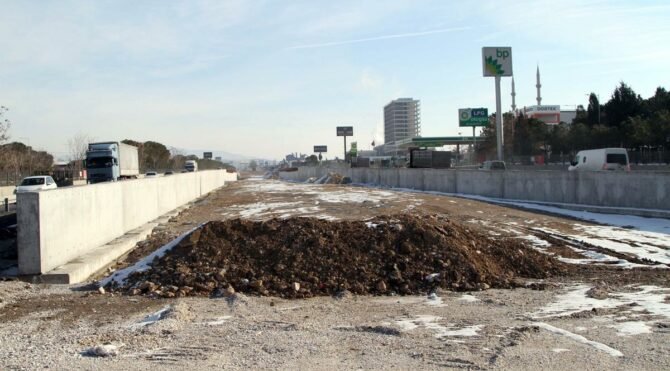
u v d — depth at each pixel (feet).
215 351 21.99
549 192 84.94
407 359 20.65
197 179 138.72
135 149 174.40
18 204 39.99
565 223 62.69
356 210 81.46
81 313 29.76
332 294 33.83
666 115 174.09
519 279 37.19
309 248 38.24
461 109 254.68
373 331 24.79
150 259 40.11
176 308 28.55
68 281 40.06
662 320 25.88
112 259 51.26
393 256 37.55
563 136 227.61
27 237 40.11
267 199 116.88
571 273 38.60
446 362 20.20
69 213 46.09
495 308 29.32
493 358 20.48
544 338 22.98
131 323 27.25
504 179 97.96
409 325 25.86
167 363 20.58
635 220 63.41
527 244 49.14
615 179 72.02
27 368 20.27
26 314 29.81
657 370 19.08
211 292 34.17
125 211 64.49
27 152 205.26
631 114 217.77
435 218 46.78
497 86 171.22
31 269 40.14
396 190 138.92
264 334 24.43
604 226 59.93
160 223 76.43
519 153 246.88
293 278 35.55
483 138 298.76
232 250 39.04
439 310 29.12
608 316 26.81
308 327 25.54
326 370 19.53
